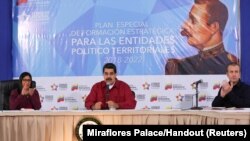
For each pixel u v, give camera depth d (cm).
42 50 571
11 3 575
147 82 547
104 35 558
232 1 534
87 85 559
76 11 564
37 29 572
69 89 561
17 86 548
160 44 548
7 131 359
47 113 353
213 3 538
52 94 563
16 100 543
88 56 560
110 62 555
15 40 578
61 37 567
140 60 550
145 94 546
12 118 360
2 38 574
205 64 538
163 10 548
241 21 531
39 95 564
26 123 356
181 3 545
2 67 571
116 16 555
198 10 541
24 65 573
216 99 517
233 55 533
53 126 353
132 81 548
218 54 536
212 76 536
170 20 546
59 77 564
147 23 550
